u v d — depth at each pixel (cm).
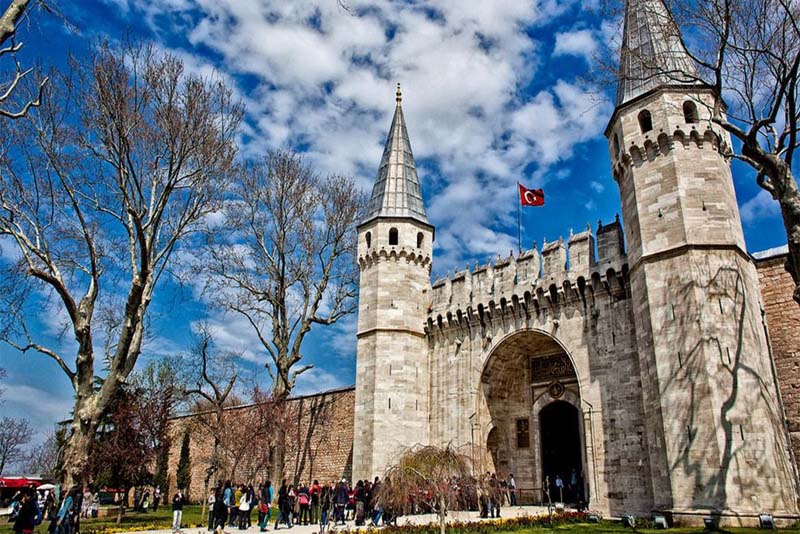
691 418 2111
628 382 2539
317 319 3725
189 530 2370
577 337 2784
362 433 3247
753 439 1995
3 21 1163
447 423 3219
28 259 2214
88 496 3247
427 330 3466
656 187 2470
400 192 3772
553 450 3206
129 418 3709
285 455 4097
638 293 2466
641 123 2612
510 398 3319
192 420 4991
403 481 1723
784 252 2572
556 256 2947
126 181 2377
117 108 2223
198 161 2525
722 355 2122
